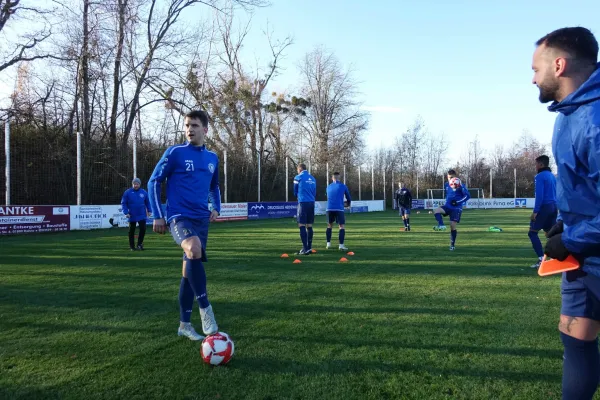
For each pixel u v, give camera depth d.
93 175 16.05
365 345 3.27
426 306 4.41
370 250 9.05
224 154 20.16
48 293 4.99
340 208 9.16
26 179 14.13
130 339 3.40
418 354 3.08
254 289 5.23
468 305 4.45
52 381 2.62
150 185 3.53
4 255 8.28
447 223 18.33
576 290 1.93
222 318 3.98
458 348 3.20
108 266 6.96
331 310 4.26
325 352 3.12
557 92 1.83
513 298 4.76
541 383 2.62
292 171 26.42
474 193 40.97
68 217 13.90
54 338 3.41
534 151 53.59
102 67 18.67
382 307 4.38
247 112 29.19
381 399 2.42
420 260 7.59
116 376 2.70
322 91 39.78
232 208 19.86
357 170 32.41
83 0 17.89
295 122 36.91
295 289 5.22
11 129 13.99
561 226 2.04
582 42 1.74
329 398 2.43
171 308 4.34
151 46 20.78
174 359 2.99
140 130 20.78
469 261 7.47
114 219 15.38
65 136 16.19
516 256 8.10
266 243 10.45
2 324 3.77
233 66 30.78
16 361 2.93
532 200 39.88
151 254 8.48
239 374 2.75
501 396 2.46
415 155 46.06
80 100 17.94
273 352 3.12
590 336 1.93
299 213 8.45
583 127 1.61
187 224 3.51
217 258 7.89
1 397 2.41
